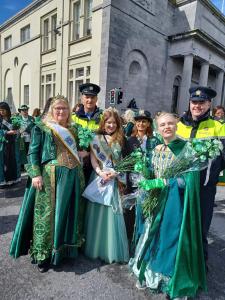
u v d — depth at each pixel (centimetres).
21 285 264
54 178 276
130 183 311
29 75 2131
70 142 285
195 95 301
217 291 268
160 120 257
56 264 281
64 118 289
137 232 289
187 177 239
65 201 279
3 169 586
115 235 303
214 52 1945
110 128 309
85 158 318
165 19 1728
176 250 236
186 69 1727
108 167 303
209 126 302
